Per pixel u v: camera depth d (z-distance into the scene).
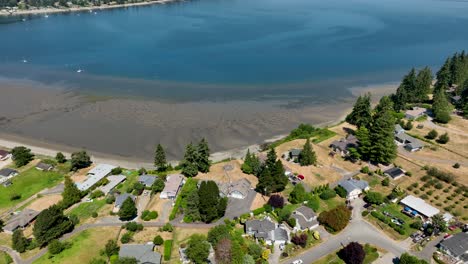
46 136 132.50
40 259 75.75
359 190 97.06
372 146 110.38
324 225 85.81
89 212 90.69
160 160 106.50
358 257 72.19
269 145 125.56
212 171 108.00
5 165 113.69
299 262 74.81
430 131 132.50
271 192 97.12
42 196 98.12
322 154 117.69
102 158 119.12
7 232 84.62
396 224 85.88
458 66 178.25
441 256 76.81
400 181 103.69
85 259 75.12
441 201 94.44
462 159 116.50
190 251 73.25
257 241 80.69
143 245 75.44
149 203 93.94
